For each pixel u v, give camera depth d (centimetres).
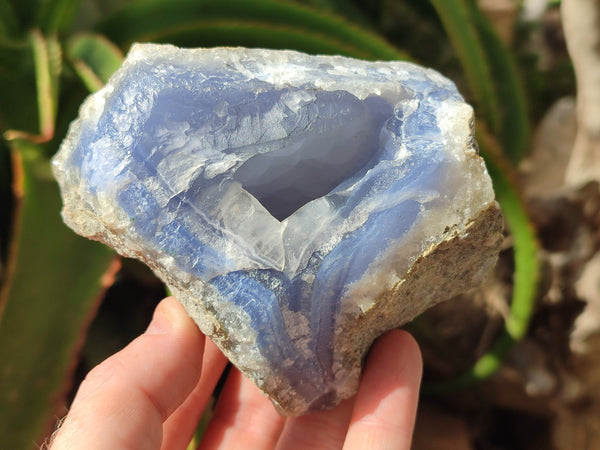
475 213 11
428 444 21
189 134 10
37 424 14
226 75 11
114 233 11
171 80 10
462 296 22
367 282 11
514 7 30
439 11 20
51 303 15
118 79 11
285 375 11
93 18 23
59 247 16
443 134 11
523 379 21
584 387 20
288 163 11
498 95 23
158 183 10
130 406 12
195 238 10
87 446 11
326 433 14
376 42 18
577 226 20
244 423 15
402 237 11
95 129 11
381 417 13
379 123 11
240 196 10
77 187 11
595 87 20
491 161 16
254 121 11
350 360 12
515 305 19
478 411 22
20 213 15
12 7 19
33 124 19
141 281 21
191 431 15
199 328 13
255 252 10
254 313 11
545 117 26
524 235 18
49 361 15
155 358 13
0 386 14
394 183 11
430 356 21
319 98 11
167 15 19
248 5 19
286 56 12
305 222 11
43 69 16
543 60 30
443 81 12
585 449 21
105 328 20
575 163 21
